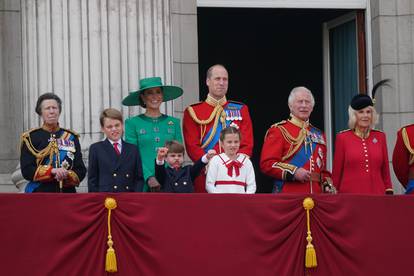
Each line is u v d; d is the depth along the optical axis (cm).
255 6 5953
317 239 4541
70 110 5231
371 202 4603
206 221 4453
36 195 4341
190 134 5053
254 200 4494
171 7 5516
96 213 4375
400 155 5025
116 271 4372
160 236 4416
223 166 4722
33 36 5291
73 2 5281
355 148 4925
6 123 5719
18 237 4319
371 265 4584
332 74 6372
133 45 5322
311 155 4928
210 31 7631
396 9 5928
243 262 4466
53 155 4706
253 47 7669
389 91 5891
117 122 4716
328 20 6359
